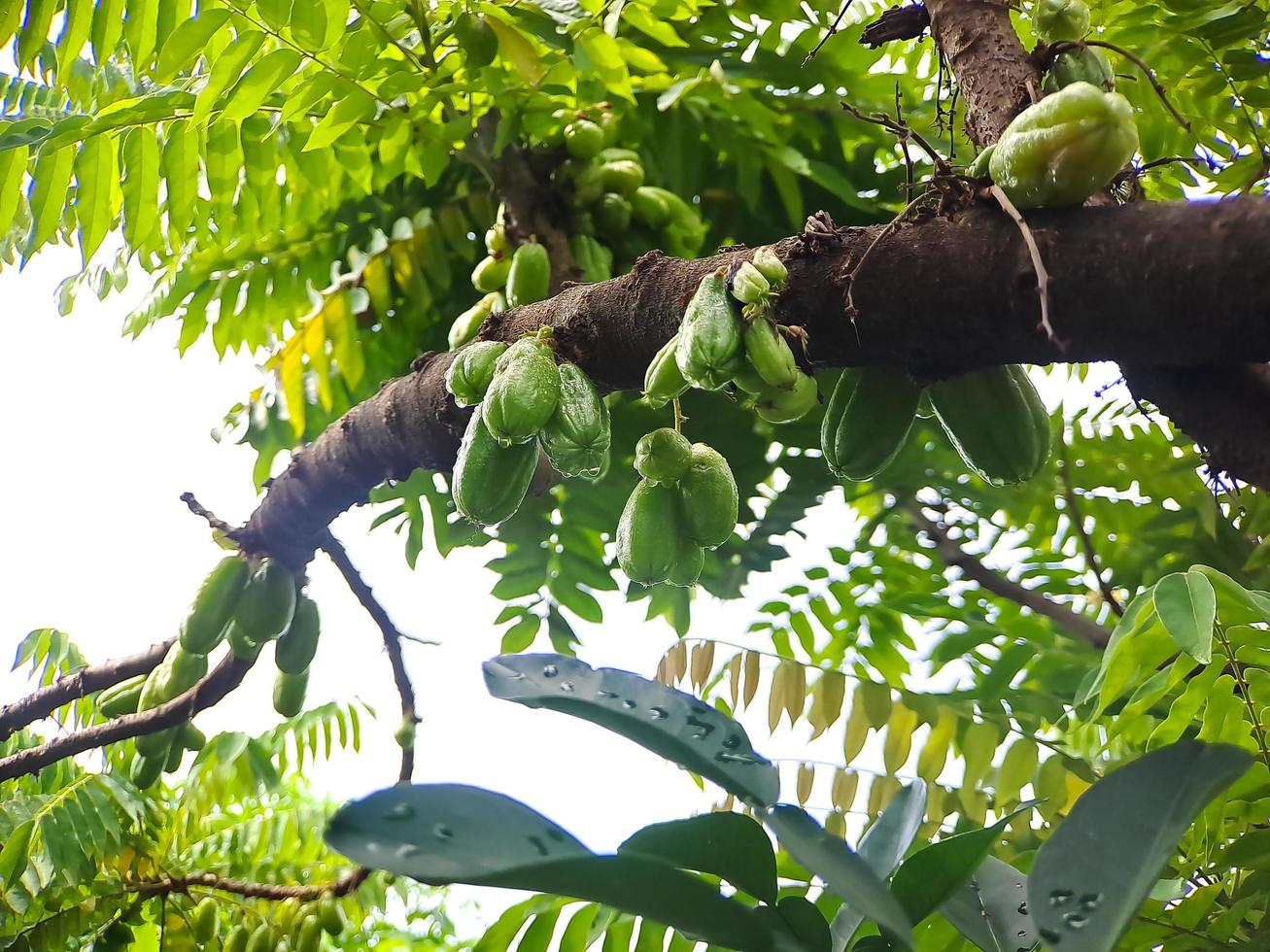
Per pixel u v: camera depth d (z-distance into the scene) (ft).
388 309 12.26
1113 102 5.45
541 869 3.80
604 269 11.23
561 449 6.76
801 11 11.41
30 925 11.75
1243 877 7.13
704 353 6.08
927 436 11.99
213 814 14.90
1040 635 11.56
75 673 10.26
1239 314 5.11
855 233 6.21
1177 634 6.19
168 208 10.53
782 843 4.48
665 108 11.16
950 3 7.30
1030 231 5.49
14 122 10.14
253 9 9.11
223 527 9.20
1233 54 10.07
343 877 11.59
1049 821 8.35
